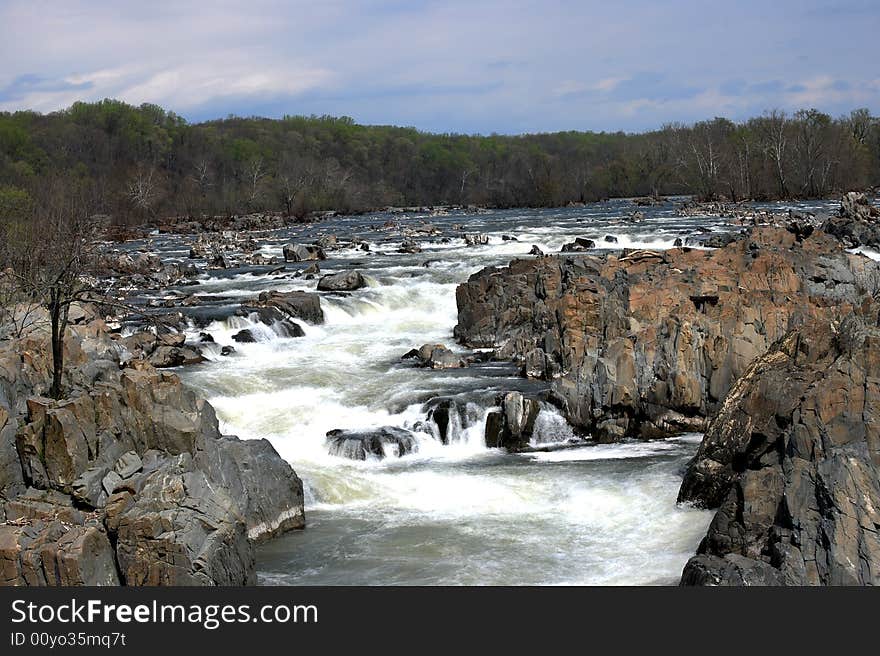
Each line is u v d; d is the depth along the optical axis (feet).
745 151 485.15
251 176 538.47
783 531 63.98
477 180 646.74
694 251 154.20
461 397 109.91
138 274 201.67
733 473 79.51
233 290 185.68
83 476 69.82
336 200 500.33
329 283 179.73
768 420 78.13
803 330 81.66
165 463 71.26
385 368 129.18
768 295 121.08
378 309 169.99
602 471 94.32
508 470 95.96
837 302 125.08
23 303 107.86
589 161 631.97
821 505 63.21
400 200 598.75
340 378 122.11
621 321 121.60
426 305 172.45
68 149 515.50
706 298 123.54
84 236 123.13
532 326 136.67
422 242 269.03
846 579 59.62
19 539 62.23
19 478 70.64
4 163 420.36
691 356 110.63
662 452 101.55
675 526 78.95
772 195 418.51
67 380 84.94
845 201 242.78
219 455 77.30
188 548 63.62
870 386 67.72
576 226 299.38
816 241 160.66
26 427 70.38
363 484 90.53
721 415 81.92
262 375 122.52
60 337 83.71
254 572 69.67
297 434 105.60
